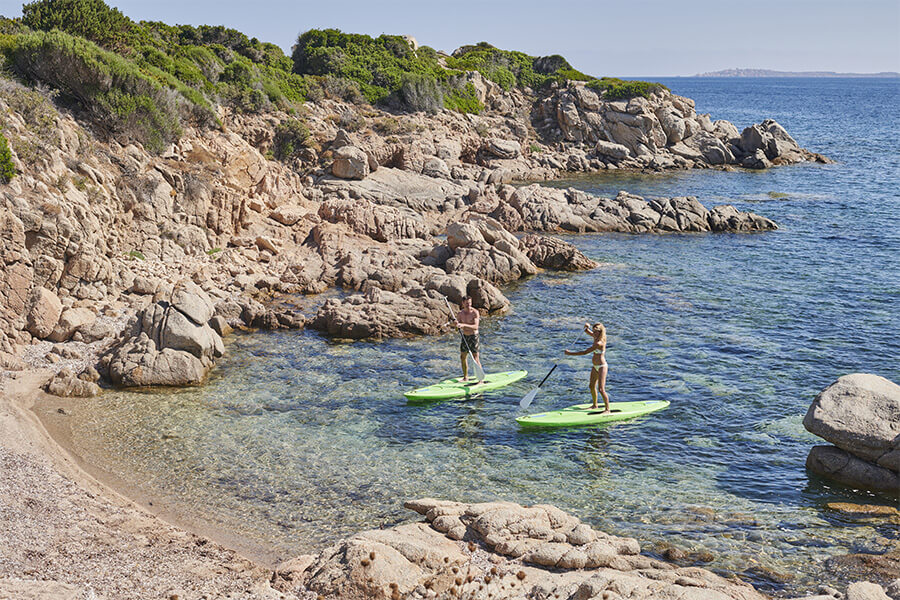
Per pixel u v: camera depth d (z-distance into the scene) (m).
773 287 30.36
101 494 13.44
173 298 20.94
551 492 14.39
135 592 9.89
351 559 10.47
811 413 15.23
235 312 24.95
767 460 15.93
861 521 13.32
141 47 45.66
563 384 20.39
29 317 21.23
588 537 11.45
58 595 9.02
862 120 135.62
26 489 12.92
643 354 22.64
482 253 31.34
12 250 21.08
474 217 41.62
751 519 13.38
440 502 12.62
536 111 77.31
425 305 25.11
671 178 64.62
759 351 22.84
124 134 33.09
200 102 39.47
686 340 23.89
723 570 11.62
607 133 72.94
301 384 19.91
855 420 14.79
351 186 45.72
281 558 11.80
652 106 73.38
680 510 13.70
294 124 49.81
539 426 17.58
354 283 29.55
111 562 10.77
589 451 16.36
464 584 10.25
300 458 15.59
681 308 27.44
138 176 30.55
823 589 11.09
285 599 9.83
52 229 22.28
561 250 33.75
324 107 59.94
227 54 57.59
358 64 69.31
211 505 13.54
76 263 23.20
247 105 50.22
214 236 32.34
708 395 19.53
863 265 34.03
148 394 18.75
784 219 45.75
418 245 34.22
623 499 14.13
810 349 23.02
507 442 16.78
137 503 13.40
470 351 20.09
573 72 85.62
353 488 14.37
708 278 31.92
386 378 20.53
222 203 33.00
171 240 30.41
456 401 19.14
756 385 20.19
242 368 20.97
